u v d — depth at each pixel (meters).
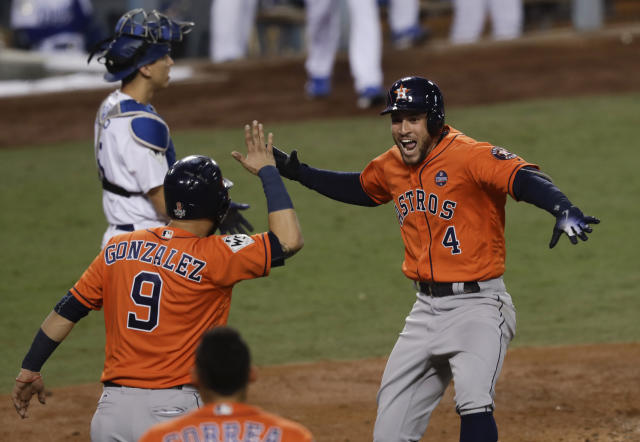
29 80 68.62
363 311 29.28
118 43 17.75
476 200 14.70
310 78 57.50
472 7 74.12
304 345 26.20
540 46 65.50
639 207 37.94
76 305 13.33
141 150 17.44
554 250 34.56
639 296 29.44
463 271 14.80
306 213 39.53
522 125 49.53
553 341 25.73
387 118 52.16
